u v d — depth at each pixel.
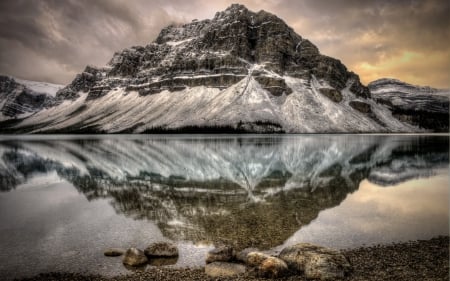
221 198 37.12
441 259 18.59
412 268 17.41
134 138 199.62
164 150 102.75
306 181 47.97
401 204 33.06
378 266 17.75
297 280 16.30
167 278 16.78
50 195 40.28
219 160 75.12
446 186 43.31
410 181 47.47
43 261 19.88
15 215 30.78
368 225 25.84
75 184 47.50
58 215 30.64
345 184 45.34
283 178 50.72
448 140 158.25
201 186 44.62
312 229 24.98
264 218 28.31
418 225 25.73
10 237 24.41
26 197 39.25
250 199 36.31
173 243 22.44
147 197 38.22
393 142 141.38
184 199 36.75
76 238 24.02
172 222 27.58
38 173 58.34
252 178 50.75
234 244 21.98
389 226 25.53
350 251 20.14
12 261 19.98
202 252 20.67
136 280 16.67
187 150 102.38
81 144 141.12
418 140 158.50
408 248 20.50
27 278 17.73
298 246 18.61
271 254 20.12
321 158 78.62
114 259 19.91
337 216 28.62
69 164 70.06
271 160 74.94
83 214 30.91
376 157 80.50
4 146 130.75
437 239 22.22
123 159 78.94
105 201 36.50
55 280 17.34
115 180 50.28
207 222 27.39
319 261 16.95
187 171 58.78
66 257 20.45
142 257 19.20
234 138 186.50
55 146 128.88
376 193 39.00
